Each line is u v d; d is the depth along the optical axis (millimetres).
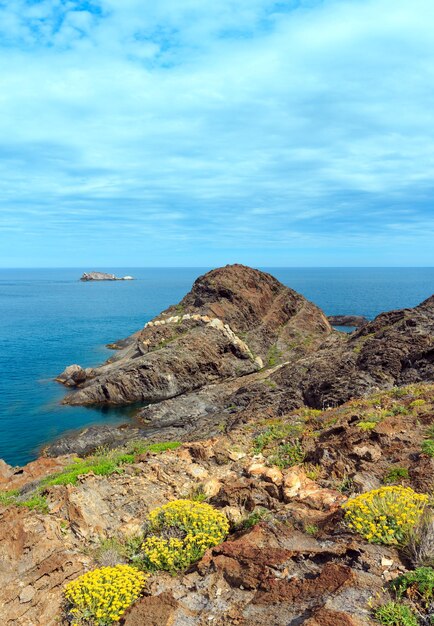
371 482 12898
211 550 9930
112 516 13750
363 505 9773
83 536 12305
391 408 21844
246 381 55844
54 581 9984
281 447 18672
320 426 21656
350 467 14406
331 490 12820
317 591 7789
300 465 16172
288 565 8828
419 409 20000
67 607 9320
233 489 13484
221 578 9047
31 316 132125
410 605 7023
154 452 19609
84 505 13547
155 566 10195
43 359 72188
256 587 8516
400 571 7996
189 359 56469
